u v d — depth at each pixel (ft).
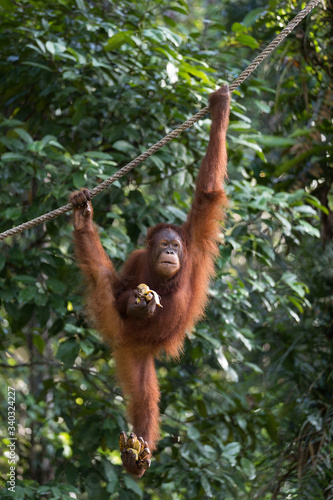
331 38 34.53
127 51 31.07
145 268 22.25
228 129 31.01
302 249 36.55
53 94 33.96
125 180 31.99
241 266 45.21
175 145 31.60
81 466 30.99
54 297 29.55
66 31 32.22
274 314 38.19
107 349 32.04
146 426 23.07
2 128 35.47
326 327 36.24
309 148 34.94
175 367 33.86
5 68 33.40
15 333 34.14
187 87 31.04
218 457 32.04
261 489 32.55
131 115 32.55
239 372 42.29
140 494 29.66
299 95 36.78
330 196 35.73
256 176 36.47
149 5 31.99
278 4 35.40
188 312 22.80
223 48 35.83
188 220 23.09
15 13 32.30
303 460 32.14
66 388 34.24
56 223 33.47
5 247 34.27
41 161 31.19
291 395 35.55
